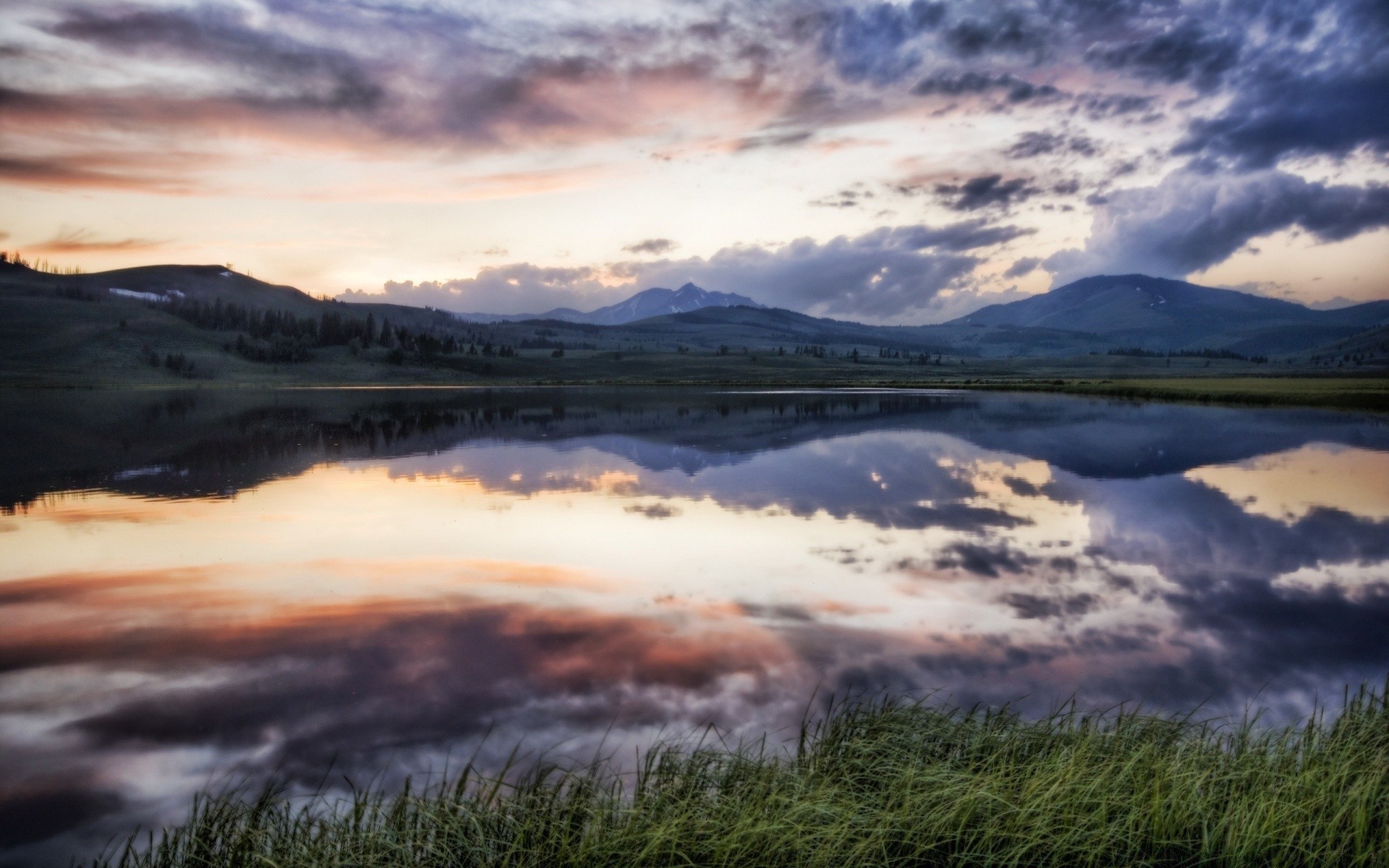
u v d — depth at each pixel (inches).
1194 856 204.7
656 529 743.1
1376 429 1850.4
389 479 1097.4
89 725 338.6
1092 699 352.8
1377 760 236.1
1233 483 1037.2
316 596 536.4
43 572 605.3
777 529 745.0
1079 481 1054.4
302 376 7632.9
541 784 234.5
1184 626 461.4
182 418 2406.5
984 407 2869.1
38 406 3149.6
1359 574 585.3
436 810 214.1
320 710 351.6
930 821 207.6
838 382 6786.4
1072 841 202.5
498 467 1219.2
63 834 258.1
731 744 304.2
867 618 477.1
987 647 426.9
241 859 198.7
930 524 764.0
